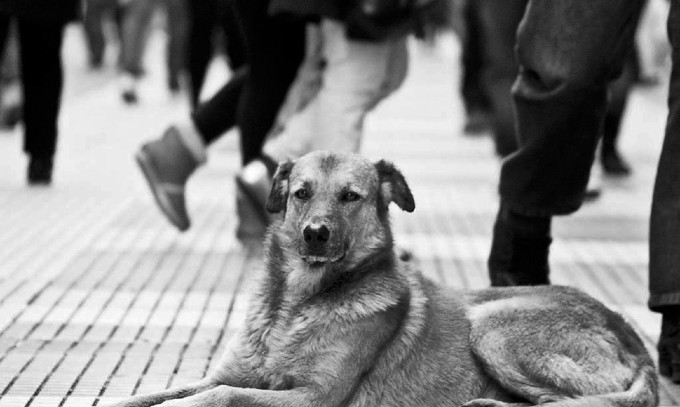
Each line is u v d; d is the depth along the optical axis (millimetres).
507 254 7266
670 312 6312
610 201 12469
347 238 5312
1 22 12719
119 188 12711
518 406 5289
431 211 11680
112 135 17219
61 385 6039
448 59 35625
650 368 5488
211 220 11008
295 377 5203
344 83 8711
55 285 8281
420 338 5410
